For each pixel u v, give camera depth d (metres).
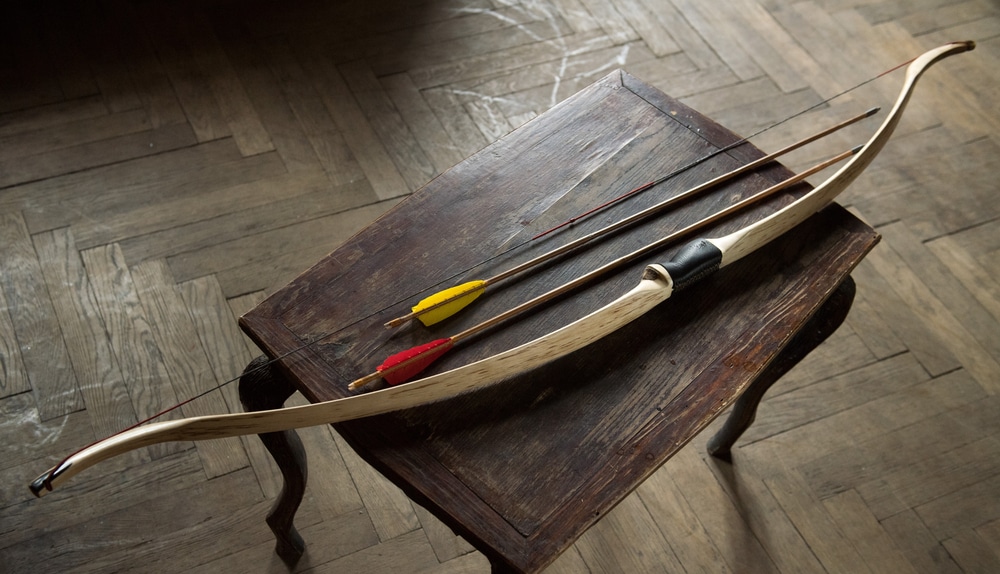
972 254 1.94
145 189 1.80
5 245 1.67
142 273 1.67
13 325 1.57
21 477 1.40
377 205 1.85
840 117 2.18
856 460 1.59
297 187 1.85
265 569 1.36
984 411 1.68
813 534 1.50
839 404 1.66
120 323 1.60
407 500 1.46
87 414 1.48
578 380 1.02
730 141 1.31
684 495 1.51
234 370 1.57
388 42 2.17
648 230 1.19
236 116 1.96
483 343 1.04
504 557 0.88
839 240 1.21
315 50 2.12
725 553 1.46
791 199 1.24
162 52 2.04
